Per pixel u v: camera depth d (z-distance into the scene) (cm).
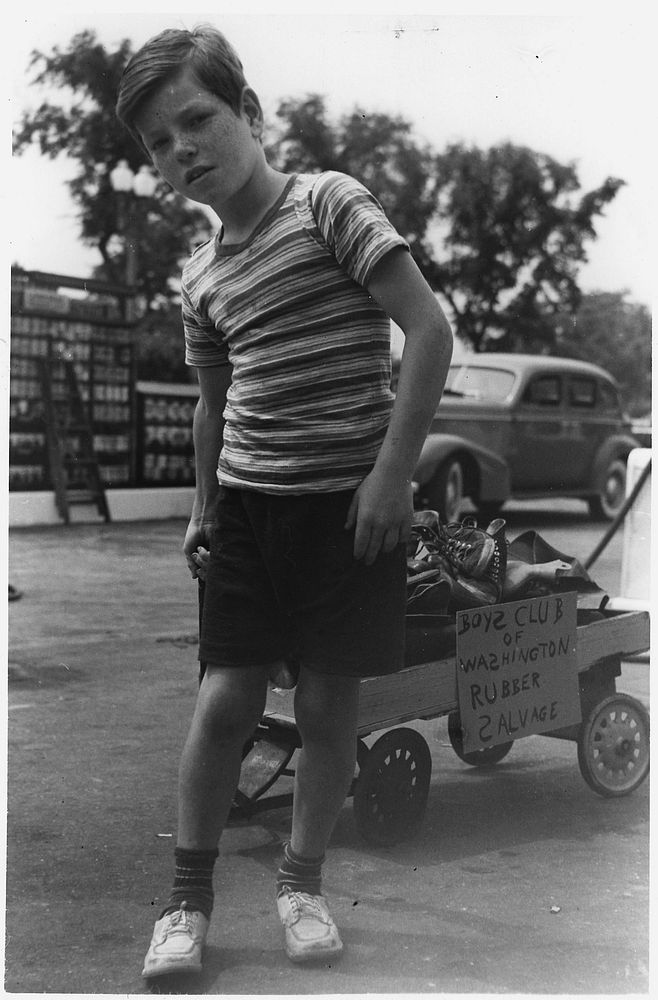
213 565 212
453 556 298
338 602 201
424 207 1348
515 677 288
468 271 1415
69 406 1140
